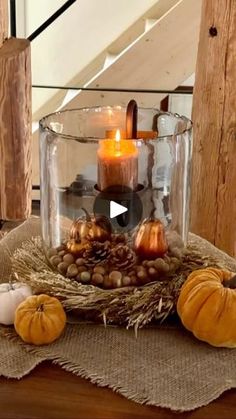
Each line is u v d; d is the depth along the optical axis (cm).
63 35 340
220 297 106
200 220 205
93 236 116
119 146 116
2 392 97
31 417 93
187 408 94
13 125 208
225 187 198
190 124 123
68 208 120
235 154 193
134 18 333
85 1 332
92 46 342
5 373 100
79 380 100
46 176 121
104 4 332
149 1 328
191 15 255
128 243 117
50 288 114
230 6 178
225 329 105
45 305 107
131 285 115
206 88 189
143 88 274
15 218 217
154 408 94
